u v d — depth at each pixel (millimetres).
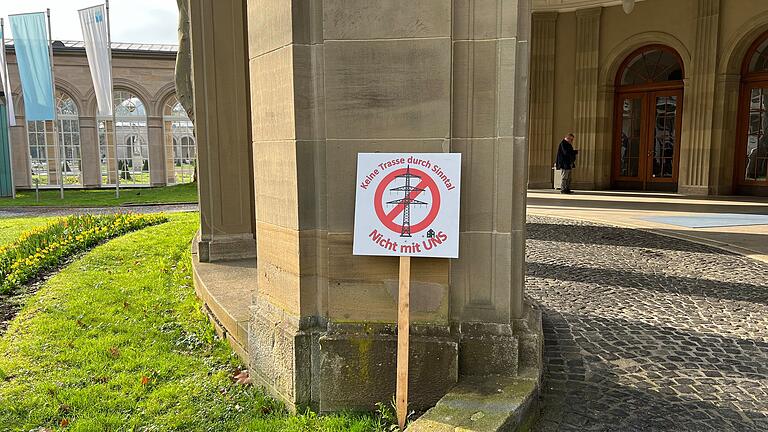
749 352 3992
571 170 17469
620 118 17203
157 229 10234
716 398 3289
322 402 3154
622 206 12672
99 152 27359
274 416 3217
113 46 31516
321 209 3139
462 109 2994
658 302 5242
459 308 3148
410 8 2885
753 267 6535
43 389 3641
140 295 5719
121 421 3250
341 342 3090
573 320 4738
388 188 2961
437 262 3031
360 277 3100
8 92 20500
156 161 28109
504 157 2992
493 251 3088
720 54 14672
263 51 3293
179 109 28922
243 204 6504
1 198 20375
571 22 17312
